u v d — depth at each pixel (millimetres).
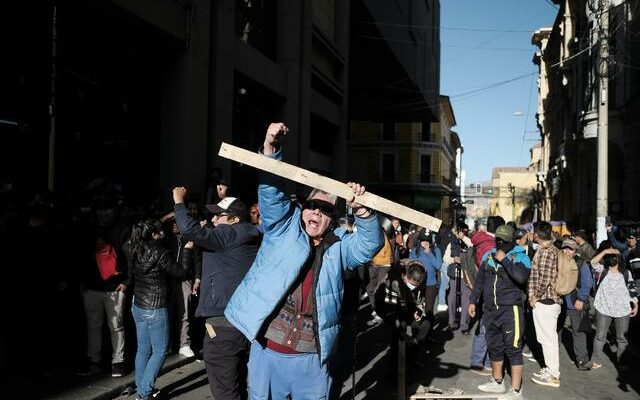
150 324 5547
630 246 10750
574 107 27609
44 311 6641
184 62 11180
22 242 6352
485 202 111125
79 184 9211
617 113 21906
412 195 54250
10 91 7961
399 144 54375
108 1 8719
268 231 3340
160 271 5574
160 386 6340
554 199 39281
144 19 9617
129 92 10438
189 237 4457
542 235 6973
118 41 10094
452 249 10352
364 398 6164
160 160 11234
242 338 4457
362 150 55031
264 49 16453
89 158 9461
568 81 28844
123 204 7574
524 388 6859
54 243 6609
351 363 4906
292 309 3281
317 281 3258
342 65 22938
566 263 6926
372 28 21672
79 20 9141
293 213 3391
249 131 15570
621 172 23828
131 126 10508
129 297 7535
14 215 6395
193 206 7688
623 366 8047
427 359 8078
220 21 12352
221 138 12406
